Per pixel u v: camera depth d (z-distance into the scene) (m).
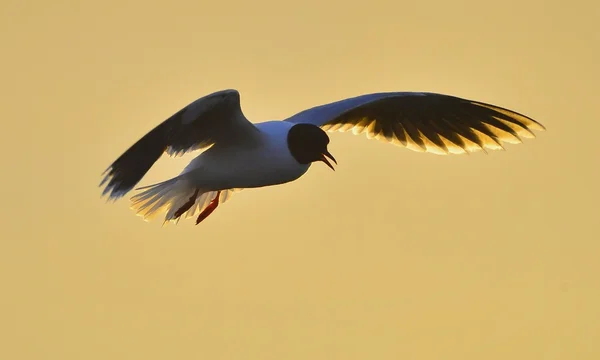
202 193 11.57
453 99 12.68
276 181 11.32
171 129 10.19
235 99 10.16
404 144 13.38
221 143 11.00
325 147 11.28
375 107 12.98
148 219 11.45
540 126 12.64
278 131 11.19
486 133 13.01
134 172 10.01
